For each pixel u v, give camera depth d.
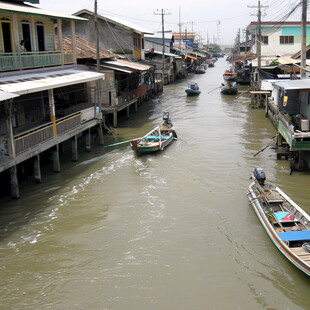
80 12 34.78
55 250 11.97
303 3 23.03
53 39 21.80
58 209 14.71
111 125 29.36
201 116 33.25
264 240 12.41
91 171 18.88
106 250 11.96
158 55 58.16
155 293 9.98
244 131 27.11
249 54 52.50
